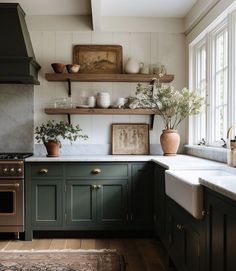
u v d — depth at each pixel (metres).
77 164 3.68
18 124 4.25
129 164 3.71
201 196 1.93
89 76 4.09
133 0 3.72
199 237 2.00
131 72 4.14
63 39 4.29
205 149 3.52
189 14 4.04
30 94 4.26
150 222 3.71
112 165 3.70
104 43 4.31
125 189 3.70
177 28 4.31
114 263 2.96
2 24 3.76
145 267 2.89
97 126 4.33
